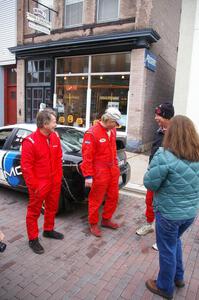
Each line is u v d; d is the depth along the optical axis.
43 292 2.65
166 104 3.27
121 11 9.35
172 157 2.25
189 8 7.36
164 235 2.43
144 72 9.21
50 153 3.28
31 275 2.90
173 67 12.91
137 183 5.98
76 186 4.07
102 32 9.88
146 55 9.09
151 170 2.30
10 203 4.84
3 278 2.84
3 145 5.04
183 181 2.24
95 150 3.59
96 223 3.82
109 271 3.01
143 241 3.67
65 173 4.08
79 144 4.64
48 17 11.25
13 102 13.84
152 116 10.48
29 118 12.79
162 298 2.62
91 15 10.00
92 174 3.61
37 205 3.29
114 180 3.81
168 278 2.55
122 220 4.31
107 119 3.52
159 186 2.33
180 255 2.68
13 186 4.82
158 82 10.76
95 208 3.74
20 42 12.23
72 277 2.89
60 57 11.26
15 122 13.93
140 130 9.44
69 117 11.39
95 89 10.53
